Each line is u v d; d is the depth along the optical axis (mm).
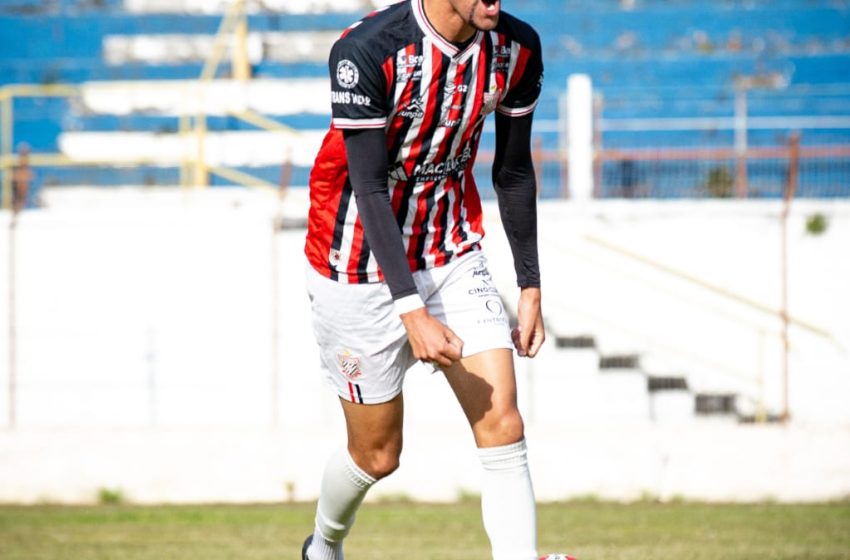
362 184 12484
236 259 47938
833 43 66875
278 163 59781
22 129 65188
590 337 48344
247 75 64500
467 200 13812
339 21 67812
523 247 14266
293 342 47500
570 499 36219
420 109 12430
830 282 47250
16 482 37906
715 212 47719
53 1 70000
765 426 39312
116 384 47719
